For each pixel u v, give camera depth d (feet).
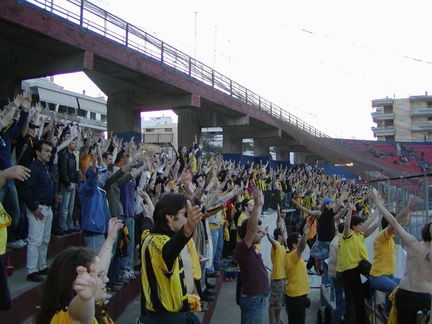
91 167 18.19
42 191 17.56
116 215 19.47
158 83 55.01
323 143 103.91
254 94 85.46
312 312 30.68
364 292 22.26
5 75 45.60
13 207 18.38
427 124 196.95
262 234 19.19
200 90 62.64
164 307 9.84
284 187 66.69
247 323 18.28
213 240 27.99
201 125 78.43
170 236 10.43
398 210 26.04
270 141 113.70
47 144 17.88
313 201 65.51
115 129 59.16
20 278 17.74
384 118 205.26
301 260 22.49
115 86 59.31
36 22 36.63
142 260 10.19
